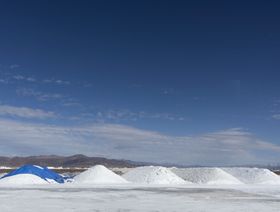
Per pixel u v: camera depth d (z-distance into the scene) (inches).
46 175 2817.4
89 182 2829.7
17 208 1267.2
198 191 2101.4
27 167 2859.3
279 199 1680.6
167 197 1705.2
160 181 2974.9
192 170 3442.4
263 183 3321.9
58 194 1790.1
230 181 3166.8
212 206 1386.6
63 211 1208.2
